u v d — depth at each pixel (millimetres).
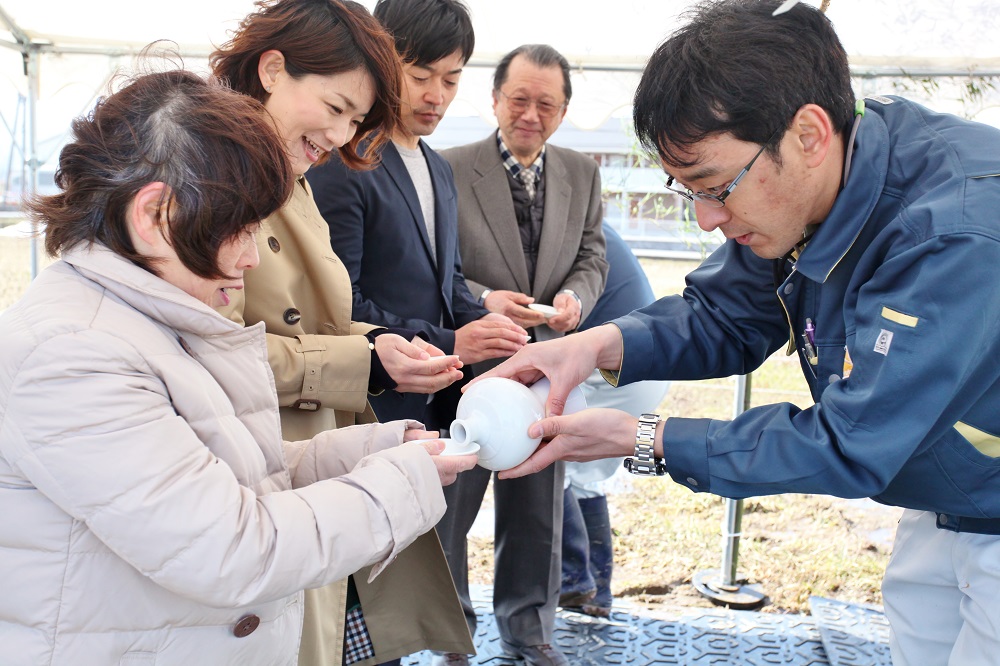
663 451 1452
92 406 988
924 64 3094
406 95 1905
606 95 3393
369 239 2250
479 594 3162
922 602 1663
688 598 3186
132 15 3369
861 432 1294
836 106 1302
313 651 1571
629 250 3344
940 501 1474
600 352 1763
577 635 2865
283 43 1502
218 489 1044
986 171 1285
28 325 1017
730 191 1323
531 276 2879
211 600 1043
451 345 2211
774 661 2721
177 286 1127
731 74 1236
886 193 1381
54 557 1052
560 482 2646
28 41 3508
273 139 1101
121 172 1046
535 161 2902
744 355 1894
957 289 1226
